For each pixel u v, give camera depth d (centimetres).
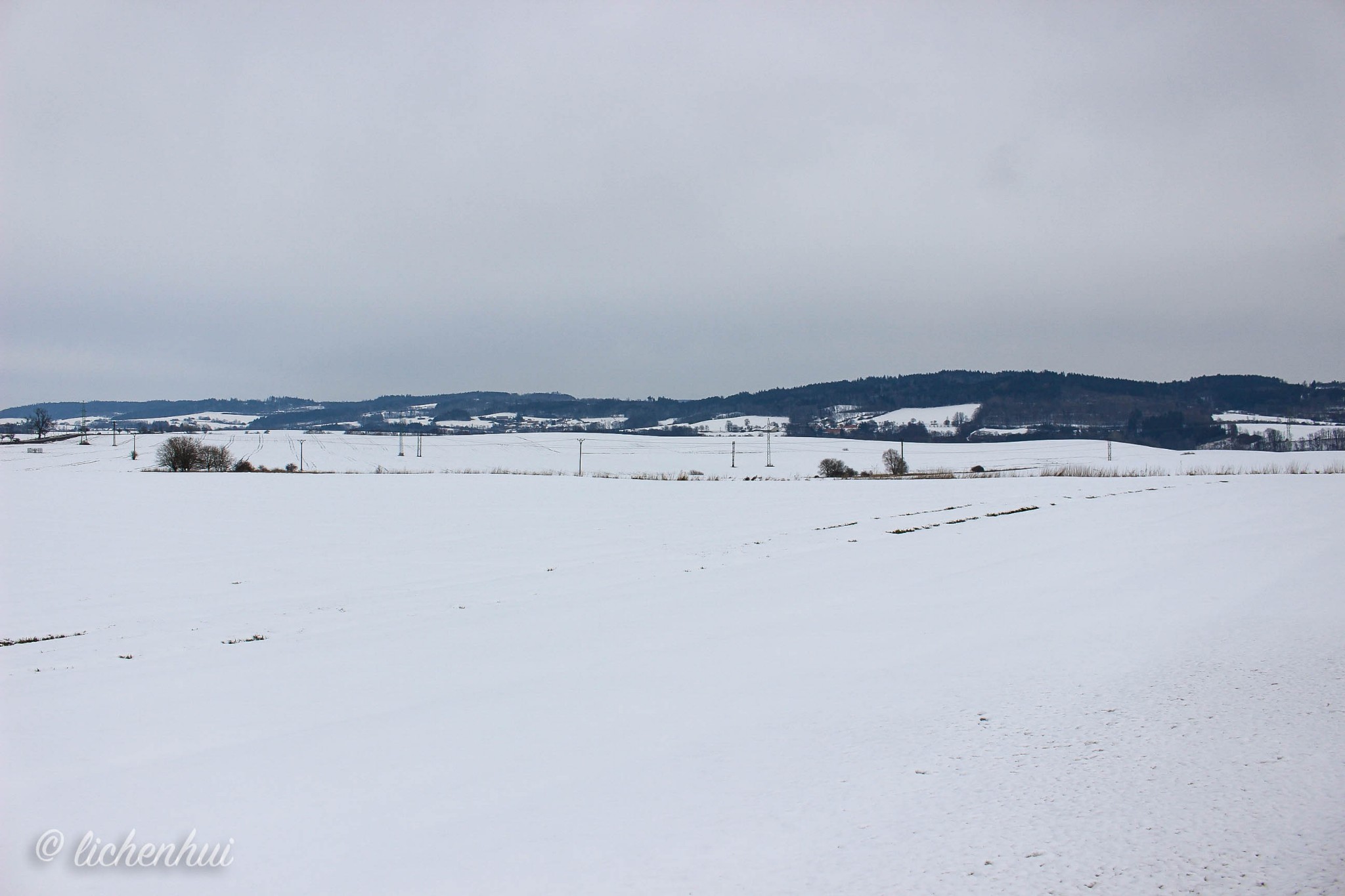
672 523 2698
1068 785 486
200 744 730
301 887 444
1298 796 440
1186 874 373
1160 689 654
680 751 622
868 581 1427
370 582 1791
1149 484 3472
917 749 576
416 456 8481
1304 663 689
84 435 10656
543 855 459
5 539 2400
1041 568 1422
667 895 399
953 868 400
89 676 1058
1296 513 2048
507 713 764
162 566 2009
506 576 1797
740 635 1056
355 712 809
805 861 423
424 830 511
